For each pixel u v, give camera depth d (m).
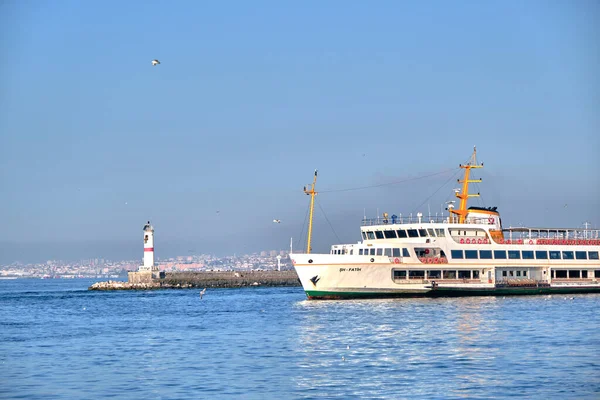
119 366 77.19
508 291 144.38
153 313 138.00
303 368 74.12
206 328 107.50
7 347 92.38
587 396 62.25
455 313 117.31
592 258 153.88
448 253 140.25
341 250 143.00
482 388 64.88
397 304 131.12
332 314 117.94
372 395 62.78
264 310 133.88
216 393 64.19
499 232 148.88
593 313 116.88
